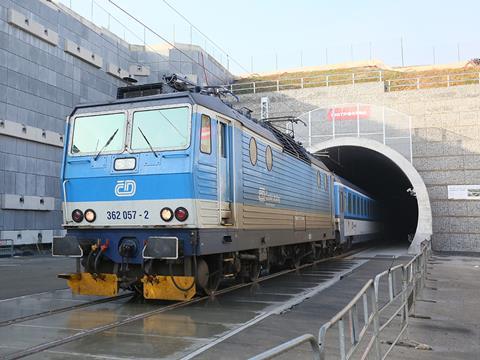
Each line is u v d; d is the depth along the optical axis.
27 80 25.02
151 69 34.88
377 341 5.82
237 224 10.59
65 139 10.11
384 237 48.06
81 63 29.12
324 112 29.73
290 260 17.36
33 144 25.47
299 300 10.48
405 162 27.55
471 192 28.22
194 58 36.47
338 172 38.94
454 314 9.76
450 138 28.97
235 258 11.16
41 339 6.82
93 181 9.64
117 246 9.43
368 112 29.06
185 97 9.47
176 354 6.16
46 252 26.11
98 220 9.54
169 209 9.03
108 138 9.76
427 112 29.64
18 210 24.36
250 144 11.67
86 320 8.13
